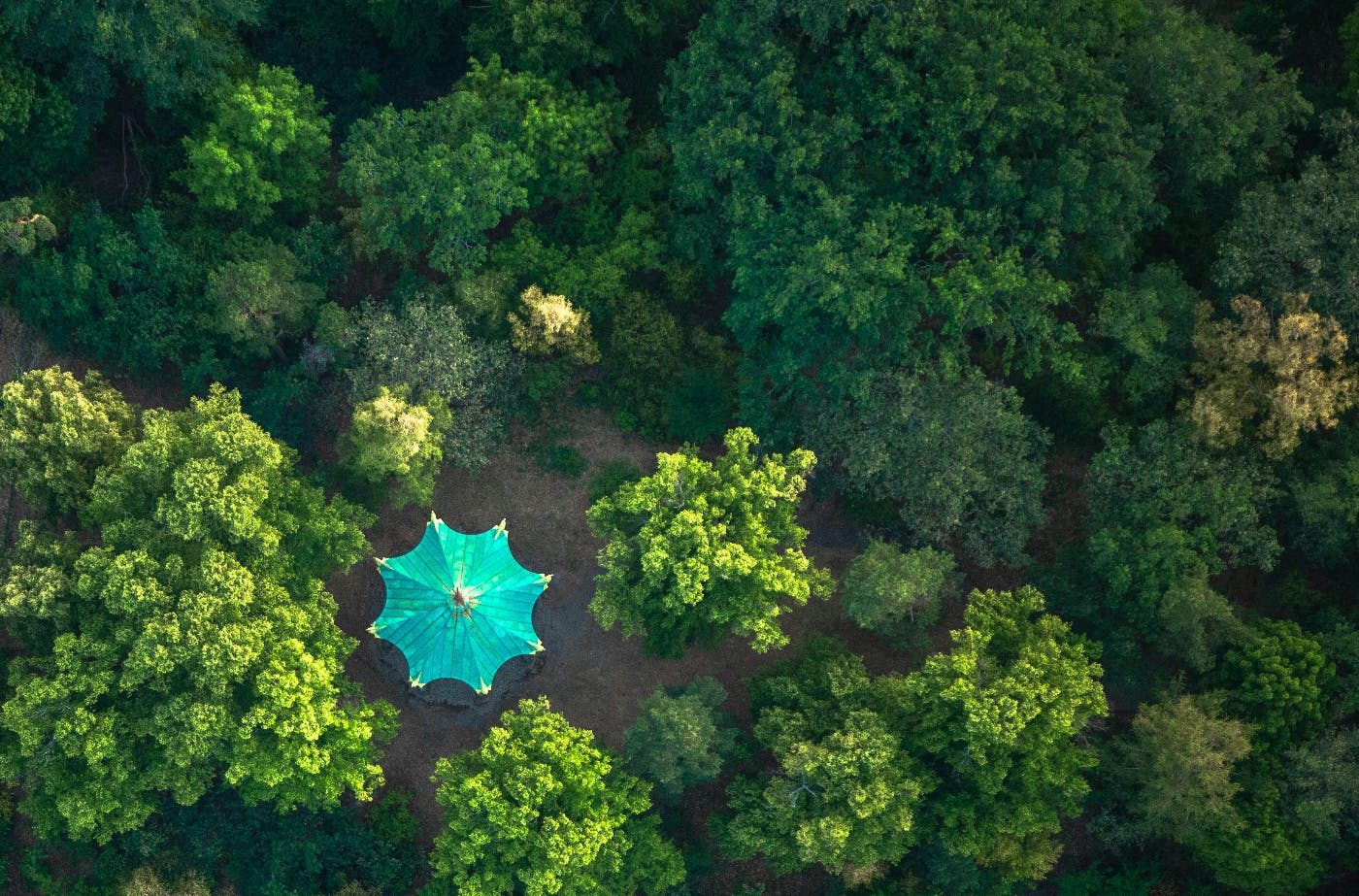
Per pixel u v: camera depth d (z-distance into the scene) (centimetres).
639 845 5838
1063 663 5519
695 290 6531
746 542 5550
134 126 6488
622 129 6419
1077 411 6312
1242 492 5869
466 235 6184
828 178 5947
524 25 6116
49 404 5453
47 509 5728
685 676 6556
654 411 6525
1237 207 6094
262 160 6166
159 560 5441
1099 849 6469
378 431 5866
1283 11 6444
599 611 5691
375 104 6781
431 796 6519
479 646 5944
